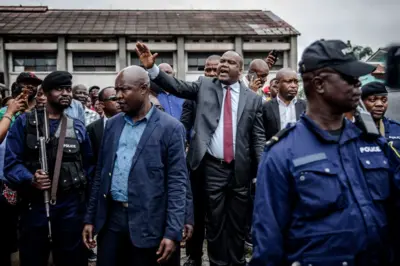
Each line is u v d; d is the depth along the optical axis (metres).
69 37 27.59
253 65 5.84
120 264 3.18
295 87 5.02
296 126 2.03
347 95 1.92
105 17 31.42
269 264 1.90
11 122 4.36
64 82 3.61
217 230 4.18
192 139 4.22
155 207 3.07
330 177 1.88
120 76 3.14
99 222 3.15
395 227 1.94
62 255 3.60
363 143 1.99
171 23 30.19
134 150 3.13
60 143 3.59
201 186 4.37
